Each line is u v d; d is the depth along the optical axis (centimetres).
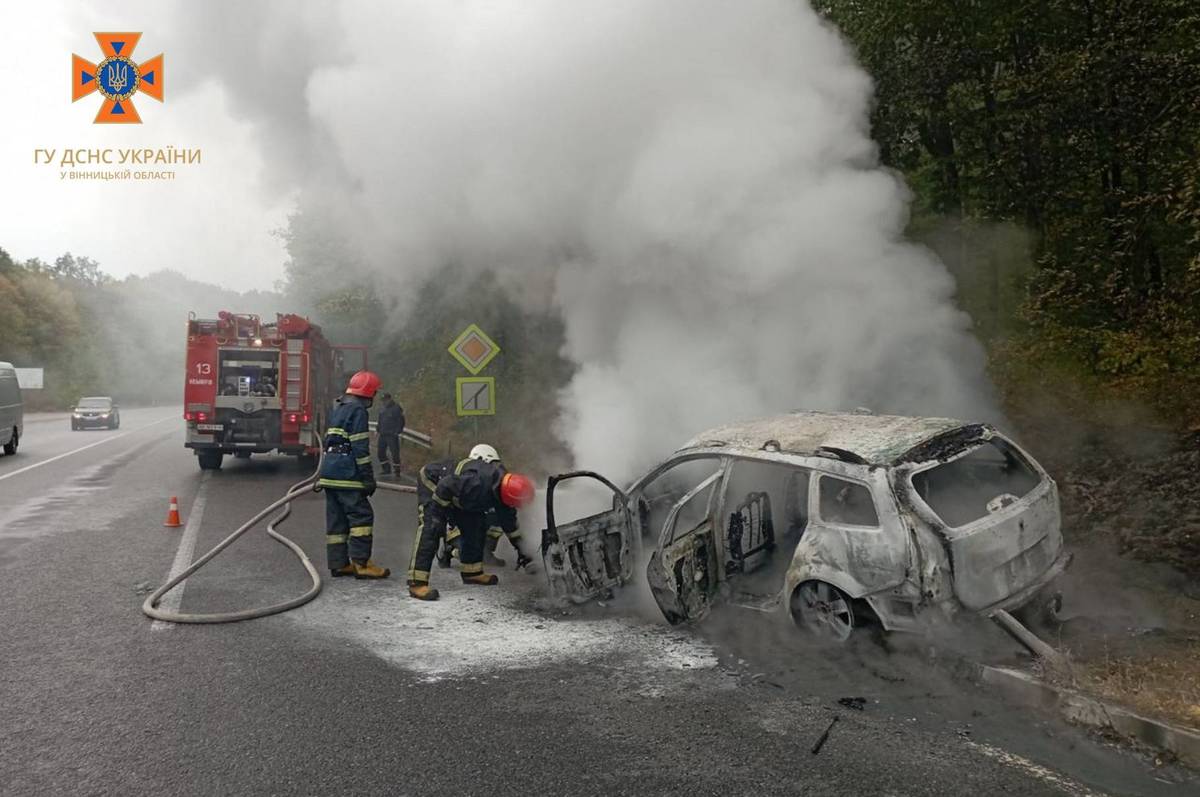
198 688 427
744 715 385
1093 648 437
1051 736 355
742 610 511
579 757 345
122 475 1391
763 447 510
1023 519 439
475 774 331
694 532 505
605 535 571
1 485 1252
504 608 576
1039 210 1062
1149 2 922
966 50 1023
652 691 417
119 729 377
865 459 452
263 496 1136
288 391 1397
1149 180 949
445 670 453
